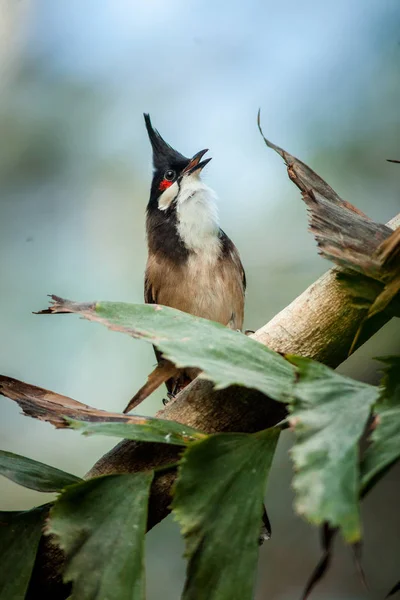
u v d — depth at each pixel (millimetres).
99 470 3484
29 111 14375
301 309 3711
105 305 3199
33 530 3158
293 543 10844
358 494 2154
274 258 11820
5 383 3385
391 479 10867
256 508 2652
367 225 3436
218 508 2666
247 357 2943
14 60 14656
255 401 3502
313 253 11789
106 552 2771
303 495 2162
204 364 2762
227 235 11117
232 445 2766
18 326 12688
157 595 10289
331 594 10586
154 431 3035
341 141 12164
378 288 3205
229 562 2605
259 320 11562
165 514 3379
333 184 11938
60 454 11492
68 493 2889
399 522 10656
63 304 3191
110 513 2852
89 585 2725
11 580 3039
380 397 2449
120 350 12039
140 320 3133
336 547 10750
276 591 10703
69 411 3238
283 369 2930
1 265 13156
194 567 2604
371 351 9680
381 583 10508
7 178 14094
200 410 3523
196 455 2729
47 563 3240
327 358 3654
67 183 14023
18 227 13664
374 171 11930
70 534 2811
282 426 2797
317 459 2254
